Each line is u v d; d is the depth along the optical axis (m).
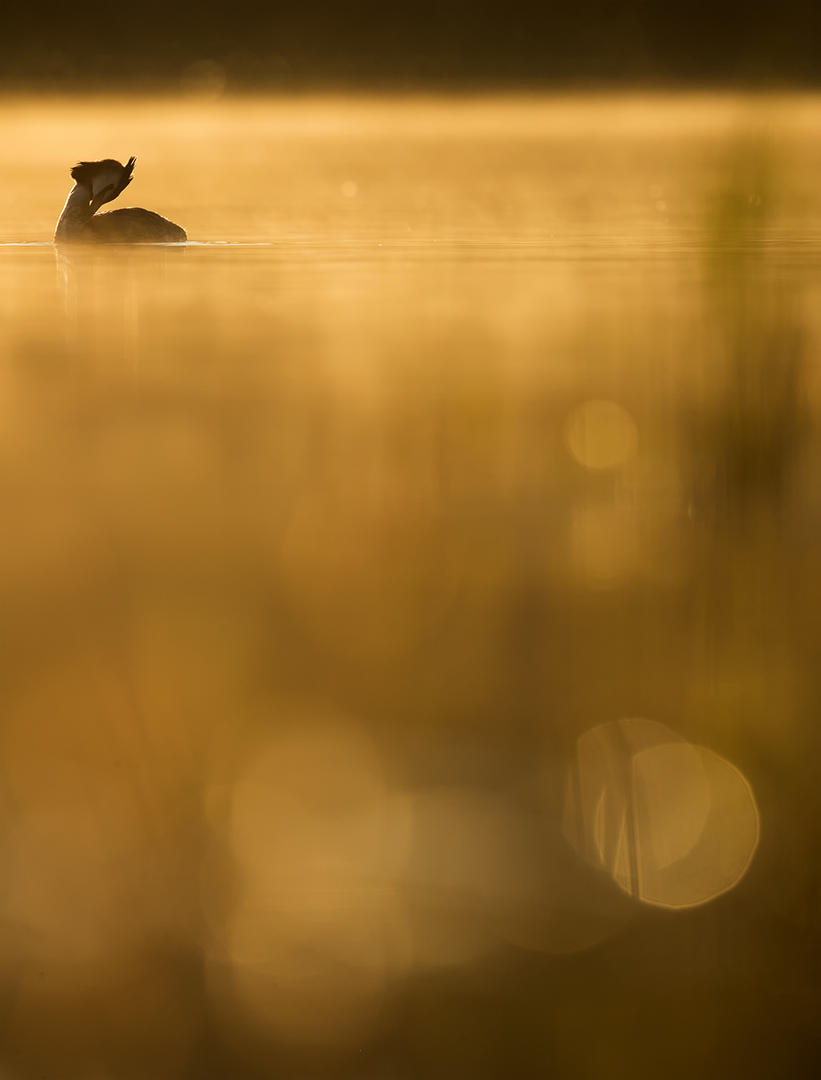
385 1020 5.05
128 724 7.63
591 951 5.37
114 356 23.28
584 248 37.44
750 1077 4.86
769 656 8.26
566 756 7.01
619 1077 4.88
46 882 5.78
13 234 44.12
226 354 23.25
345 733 7.41
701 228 10.12
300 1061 4.86
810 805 6.41
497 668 8.44
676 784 6.66
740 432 10.83
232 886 5.77
